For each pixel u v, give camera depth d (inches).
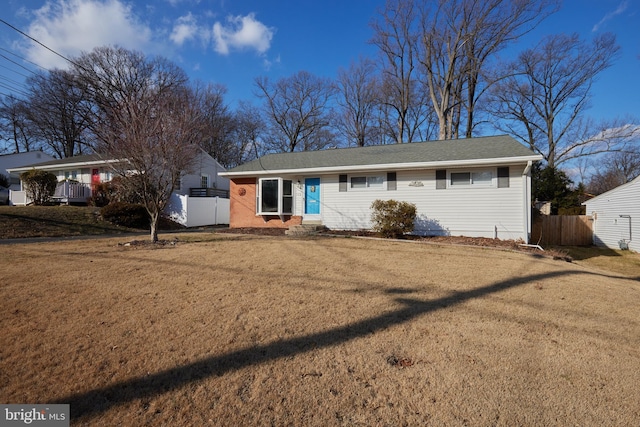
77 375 94.5
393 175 478.0
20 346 111.4
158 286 187.6
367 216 494.6
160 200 370.0
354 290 184.4
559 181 715.4
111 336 120.4
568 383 93.3
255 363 102.6
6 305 151.6
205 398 85.2
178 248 335.6
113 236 458.9
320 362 103.7
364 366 101.7
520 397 86.6
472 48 856.9
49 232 463.5
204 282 198.1
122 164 339.6
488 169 428.1
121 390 88.0
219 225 765.9
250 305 156.4
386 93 1112.8
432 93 930.1
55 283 191.2
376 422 76.9
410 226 424.8
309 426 75.3
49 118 1150.3
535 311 152.4
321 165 514.6
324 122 1427.2
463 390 89.5
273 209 535.8
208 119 1127.6
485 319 141.7
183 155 368.5
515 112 1027.3
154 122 343.6
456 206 443.8
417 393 88.0
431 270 239.1
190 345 114.0
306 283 198.2
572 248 533.0
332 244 374.9
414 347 114.7
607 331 130.6
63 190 709.3
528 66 971.9
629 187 502.0
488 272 234.8
